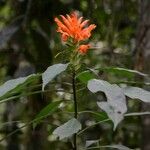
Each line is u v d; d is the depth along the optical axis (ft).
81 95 10.30
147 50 16.19
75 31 9.71
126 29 21.13
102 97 18.48
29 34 17.63
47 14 18.07
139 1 17.84
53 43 20.07
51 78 8.54
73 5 18.89
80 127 8.98
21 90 9.79
